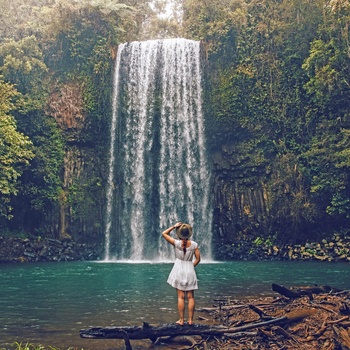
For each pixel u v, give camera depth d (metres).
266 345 7.47
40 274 20.05
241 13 33.06
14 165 28.62
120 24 37.09
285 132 31.20
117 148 33.62
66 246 30.73
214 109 32.62
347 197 27.83
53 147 32.25
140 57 35.12
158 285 15.69
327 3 30.03
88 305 11.50
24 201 30.55
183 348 7.47
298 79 31.19
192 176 32.88
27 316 10.12
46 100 33.16
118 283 16.36
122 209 32.75
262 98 31.75
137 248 32.25
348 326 8.09
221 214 31.22
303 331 8.08
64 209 31.45
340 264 24.80
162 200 32.88
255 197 30.84
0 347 7.61
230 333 7.92
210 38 33.94
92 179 32.62
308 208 28.97
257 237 30.14
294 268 22.38
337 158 28.00
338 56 28.39
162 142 33.78
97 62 34.41
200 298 12.41
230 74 32.78
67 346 7.74
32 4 41.91
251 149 31.66
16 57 31.97
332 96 29.27
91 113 33.44
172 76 34.56
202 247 31.47
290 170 30.23
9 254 28.44
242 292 13.59
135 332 7.50
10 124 27.42
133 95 34.62
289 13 32.03
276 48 32.19
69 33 34.50
